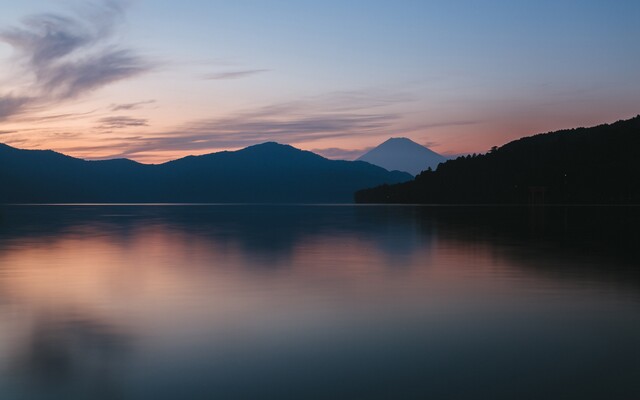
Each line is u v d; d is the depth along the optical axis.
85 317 14.62
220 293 18.23
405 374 9.89
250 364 10.48
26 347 11.66
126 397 8.82
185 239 43.03
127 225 67.12
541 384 9.35
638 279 21.22
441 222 71.88
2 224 70.38
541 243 37.94
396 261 27.58
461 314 14.95
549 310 15.46
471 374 9.88
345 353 11.23
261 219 86.38
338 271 23.84
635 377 9.68
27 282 20.80
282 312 15.22
